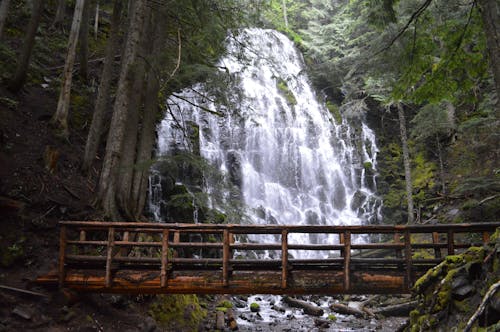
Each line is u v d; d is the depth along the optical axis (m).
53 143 10.59
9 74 11.78
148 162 9.93
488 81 16.22
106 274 6.64
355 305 11.34
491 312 4.06
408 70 9.23
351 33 20.45
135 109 10.31
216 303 11.00
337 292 6.82
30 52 11.23
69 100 11.70
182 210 12.99
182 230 6.78
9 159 9.05
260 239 16.92
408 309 10.55
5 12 9.47
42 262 7.49
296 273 6.82
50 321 6.48
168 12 10.68
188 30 11.02
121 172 9.70
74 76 13.77
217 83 11.13
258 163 19.53
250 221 12.64
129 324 7.30
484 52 8.80
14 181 8.54
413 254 14.28
